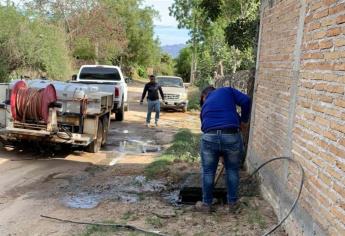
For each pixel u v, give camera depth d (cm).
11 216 668
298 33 578
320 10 496
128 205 723
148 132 1638
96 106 1121
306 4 548
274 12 734
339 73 440
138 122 1945
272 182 679
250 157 872
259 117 806
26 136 1041
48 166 1008
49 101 1027
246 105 693
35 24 2575
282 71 654
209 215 664
